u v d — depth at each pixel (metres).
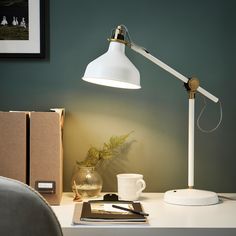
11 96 1.78
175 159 1.79
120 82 1.54
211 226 1.23
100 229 1.22
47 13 1.78
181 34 1.79
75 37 1.78
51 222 0.93
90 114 1.79
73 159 1.79
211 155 1.80
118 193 1.60
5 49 1.77
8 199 0.90
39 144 1.49
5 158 1.48
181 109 1.79
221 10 1.79
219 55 1.79
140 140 1.79
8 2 1.77
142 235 1.22
